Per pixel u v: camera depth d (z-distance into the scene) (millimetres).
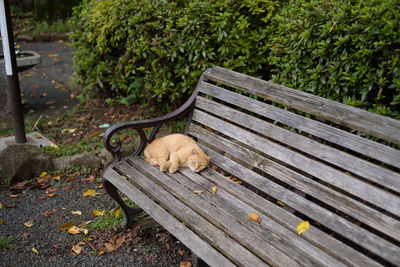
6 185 3297
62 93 5695
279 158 2270
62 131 4359
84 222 2834
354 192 1881
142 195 2395
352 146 1916
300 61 2926
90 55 4898
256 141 2426
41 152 3531
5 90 4824
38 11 9750
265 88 2428
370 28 2385
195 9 3674
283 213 2082
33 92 5703
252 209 2145
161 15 3908
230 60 3654
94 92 5309
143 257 2482
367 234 1769
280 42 3084
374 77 2471
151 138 2881
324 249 1808
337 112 2018
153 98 4637
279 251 1801
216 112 2752
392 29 2303
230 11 3592
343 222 1876
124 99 4926
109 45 4578
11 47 3559
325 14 2666
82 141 4113
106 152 3656
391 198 1732
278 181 3121
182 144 2717
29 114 4848
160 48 3928
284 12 3143
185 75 4016
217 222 2043
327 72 2779
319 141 2135
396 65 2350
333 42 2676
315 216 1993
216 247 1888
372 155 1832
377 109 2436
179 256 2494
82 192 3256
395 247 1655
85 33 4766
